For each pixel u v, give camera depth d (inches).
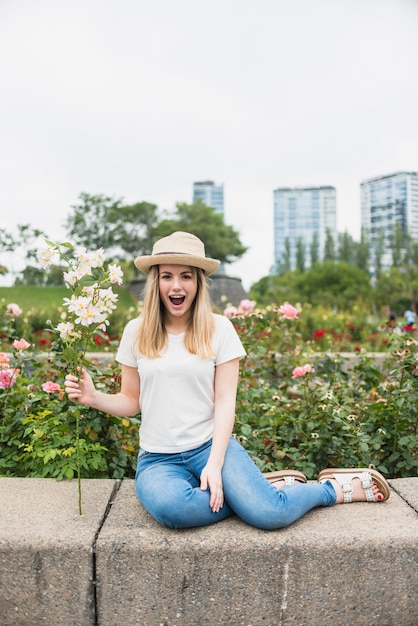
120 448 121.3
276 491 85.0
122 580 78.7
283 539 79.3
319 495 89.2
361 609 80.7
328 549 79.1
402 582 81.0
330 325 504.4
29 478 103.4
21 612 79.9
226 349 94.2
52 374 157.0
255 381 177.0
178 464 91.2
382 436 125.5
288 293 1519.4
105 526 82.8
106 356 209.3
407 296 1362.0
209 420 93.6
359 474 94.4
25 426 123.0
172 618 79.1
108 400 95.8
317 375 168.9
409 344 138.2
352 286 1504.7
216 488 83.7
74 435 116.3
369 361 170.6
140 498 87.1
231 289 1071.0
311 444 122.4
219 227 2258.9
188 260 91.9
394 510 90.7
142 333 94.7
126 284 1211.9
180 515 80.4
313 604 79.8
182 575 78.4
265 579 78.9
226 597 79.0
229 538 79.4
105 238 2140.7
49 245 87.8
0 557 79.1
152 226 2175.2
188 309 97.0
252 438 128.0
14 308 184.4
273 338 235.1
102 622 79.5
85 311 87.2
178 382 91.3
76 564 78.5
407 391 130.7
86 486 99.2
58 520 84.7
